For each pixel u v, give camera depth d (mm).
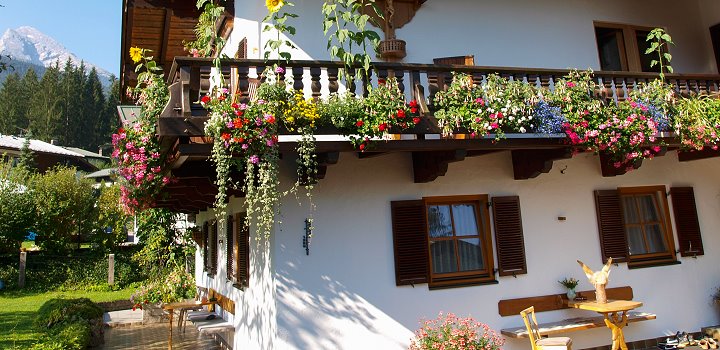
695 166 8719
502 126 6094
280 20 5656
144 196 6633
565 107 6410
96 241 19219
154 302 12266
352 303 6508
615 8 9062
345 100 5703
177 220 14625
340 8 7289
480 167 7410
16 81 67438
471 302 6980
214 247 10539
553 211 7641
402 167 7047
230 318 8719
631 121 6457
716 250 8516
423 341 6035
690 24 9562
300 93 5547
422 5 7844
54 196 18656
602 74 6895
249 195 5250
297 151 5535
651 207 8430
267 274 6492
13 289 16766
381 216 6840
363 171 6863
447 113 5891
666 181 8430
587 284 7574
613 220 7891
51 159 35969
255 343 7027
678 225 8297
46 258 17969
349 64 5758
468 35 8016
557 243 7562
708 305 8203
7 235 17453
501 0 8320
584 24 8805
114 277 18219
